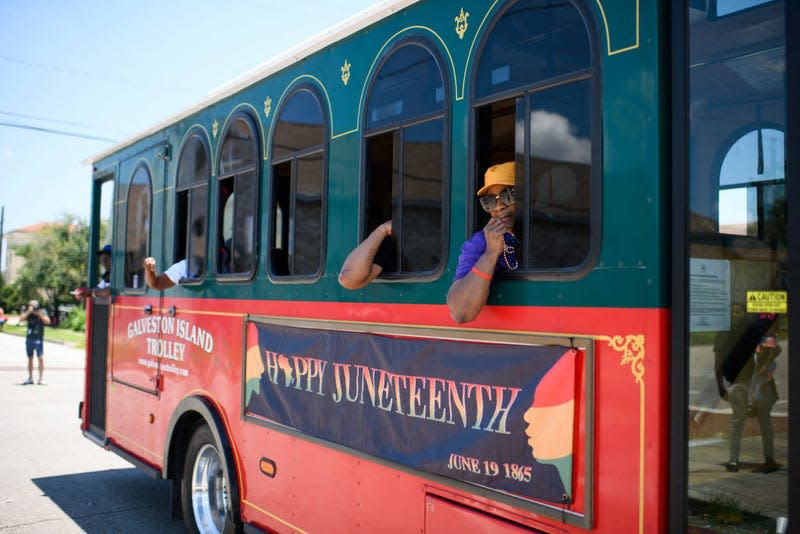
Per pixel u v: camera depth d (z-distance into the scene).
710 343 2.26
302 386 3.60
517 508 2.41
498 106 2.69
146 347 5.52
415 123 3.00
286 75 3.97
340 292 3.37
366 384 3.16
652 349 2.05
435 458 2.75
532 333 2.41
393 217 3.10
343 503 3.27
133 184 6.05
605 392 2.17
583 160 2.29
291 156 3.86
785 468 2.30
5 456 7.63
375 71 3.27
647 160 2.10
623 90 2.18
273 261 3.96
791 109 2.00
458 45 2.81
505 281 2.51
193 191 4.96
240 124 4.40
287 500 3.68
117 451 5.89
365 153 3.29
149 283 4.91
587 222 2.26
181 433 4.93
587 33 2.29
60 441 8.41
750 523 2.19
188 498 4.78
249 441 4.07
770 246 2.45
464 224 2.72
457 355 2.69
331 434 3.36
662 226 2.07
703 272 2.29
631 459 2.09
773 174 2.46
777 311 2.38
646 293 2.08
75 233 50.56
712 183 2.35
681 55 2.10
